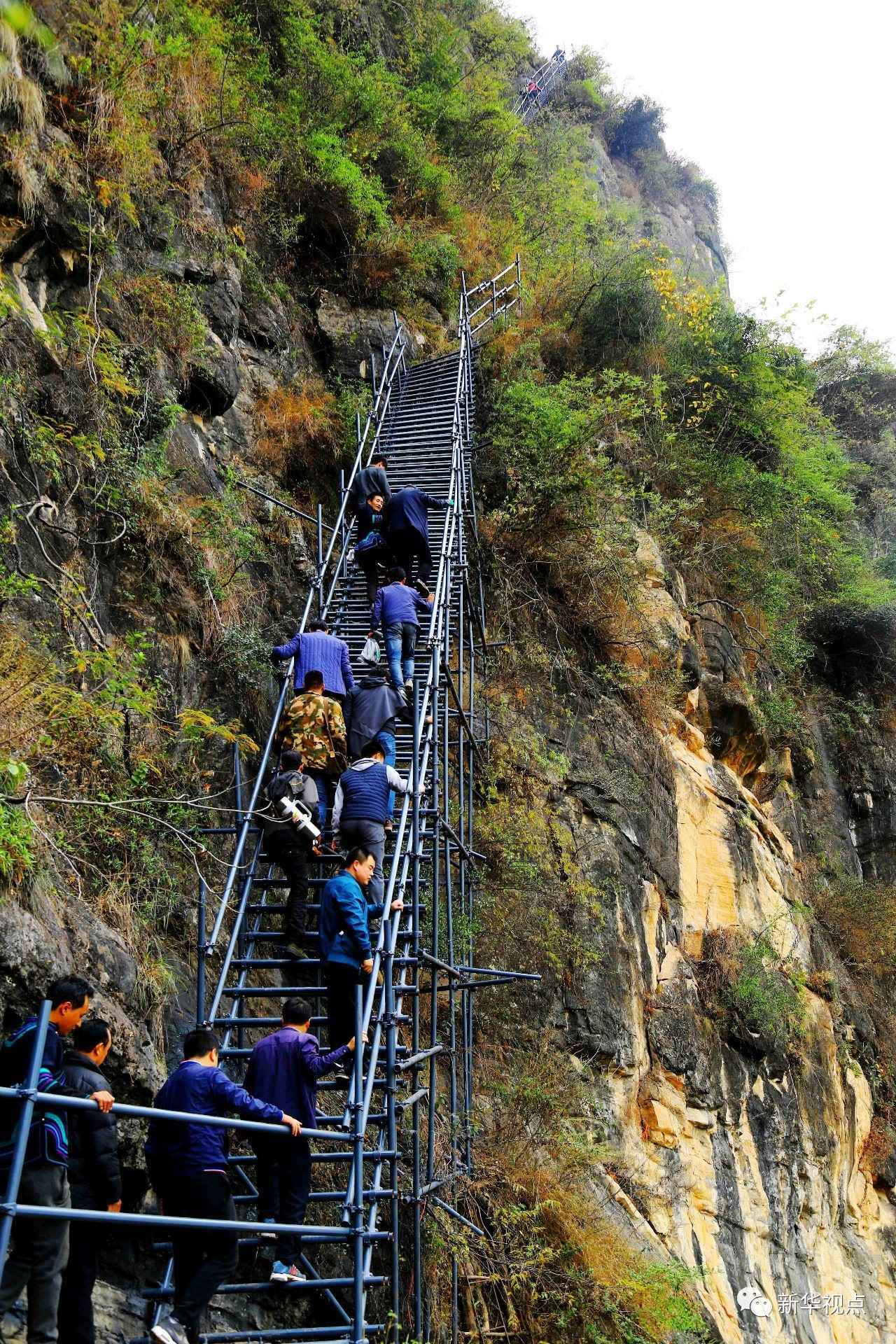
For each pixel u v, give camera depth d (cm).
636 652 1342
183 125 1102
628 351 1770
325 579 1063
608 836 1135
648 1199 965
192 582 863
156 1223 389
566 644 1276
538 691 1191
